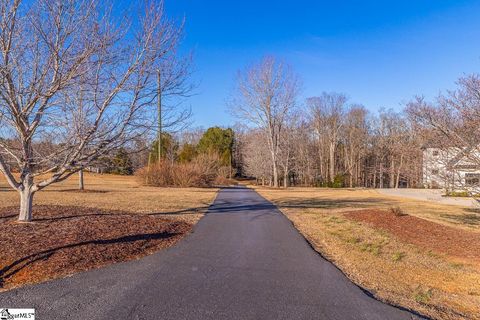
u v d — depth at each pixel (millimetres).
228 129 69125
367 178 65688
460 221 14352
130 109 8828
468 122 7832
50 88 7957
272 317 4555
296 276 6379
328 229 11867
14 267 5941
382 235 10969
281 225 11914
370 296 5543
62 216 10211
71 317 4328
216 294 5285
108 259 6844
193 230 10477
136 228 9438
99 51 8148
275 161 43562
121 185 32656
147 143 9773
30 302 4758
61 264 6238
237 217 13422
